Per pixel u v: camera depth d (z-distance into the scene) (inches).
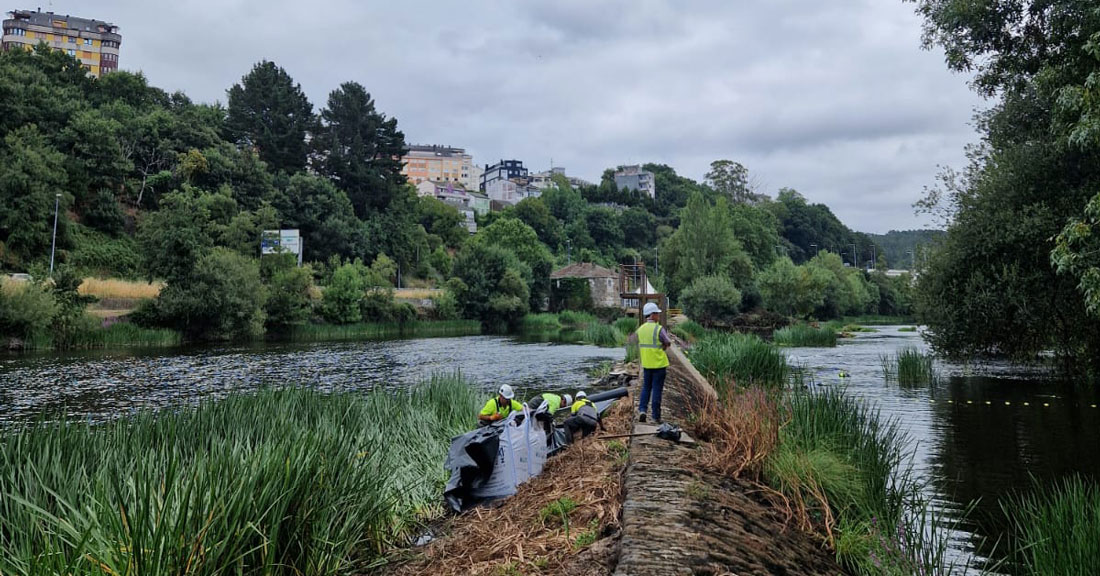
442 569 185.0
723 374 560.7
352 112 3732.8
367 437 306.2
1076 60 516.7
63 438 233.0
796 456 247.4
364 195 3513.8
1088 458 364.2
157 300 1604.3
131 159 2743.6
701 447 273.0
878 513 230.4
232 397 361.1
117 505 153.7
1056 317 660.7
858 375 797.9
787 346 1448.1
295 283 1973.4
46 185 2000.5
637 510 182.7
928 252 757.3
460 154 7755.9
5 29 5083.7
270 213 2466.8
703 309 2375.7
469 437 262.5
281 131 3341.5
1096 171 602.2
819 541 209.5
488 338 1923.0
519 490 254.5
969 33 633.0
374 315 2297.0
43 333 1328.7
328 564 183.5
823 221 6756.9
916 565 193.5
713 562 152.9
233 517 155.6
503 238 3700.8
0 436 220.5
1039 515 224.2
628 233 5610.2
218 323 1667.1
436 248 3809.1
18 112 2368.4
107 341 1434.5
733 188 6259.8
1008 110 688.4
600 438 303.1
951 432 444.1
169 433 275.4
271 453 183.9
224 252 1777.8
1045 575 187.8
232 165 2839.6
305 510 178.1
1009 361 882.1
